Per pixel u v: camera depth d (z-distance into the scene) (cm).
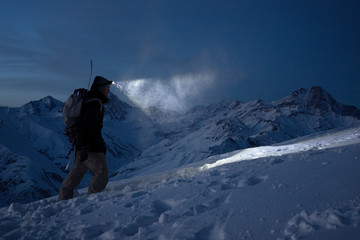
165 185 381
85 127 475
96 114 484
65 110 491
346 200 190
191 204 254
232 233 181
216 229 194
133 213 273
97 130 492
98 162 495
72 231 266
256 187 257
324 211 173
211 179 346
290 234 163
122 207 300
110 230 231
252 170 343
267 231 174
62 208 391
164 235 198
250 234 175
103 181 503
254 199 227
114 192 444
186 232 195
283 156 433
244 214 204
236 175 340
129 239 213
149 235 209
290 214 189
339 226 157
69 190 499
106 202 347
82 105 483
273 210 200
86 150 476
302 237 156
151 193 339
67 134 492
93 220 280
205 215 218
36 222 346
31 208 451
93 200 405
